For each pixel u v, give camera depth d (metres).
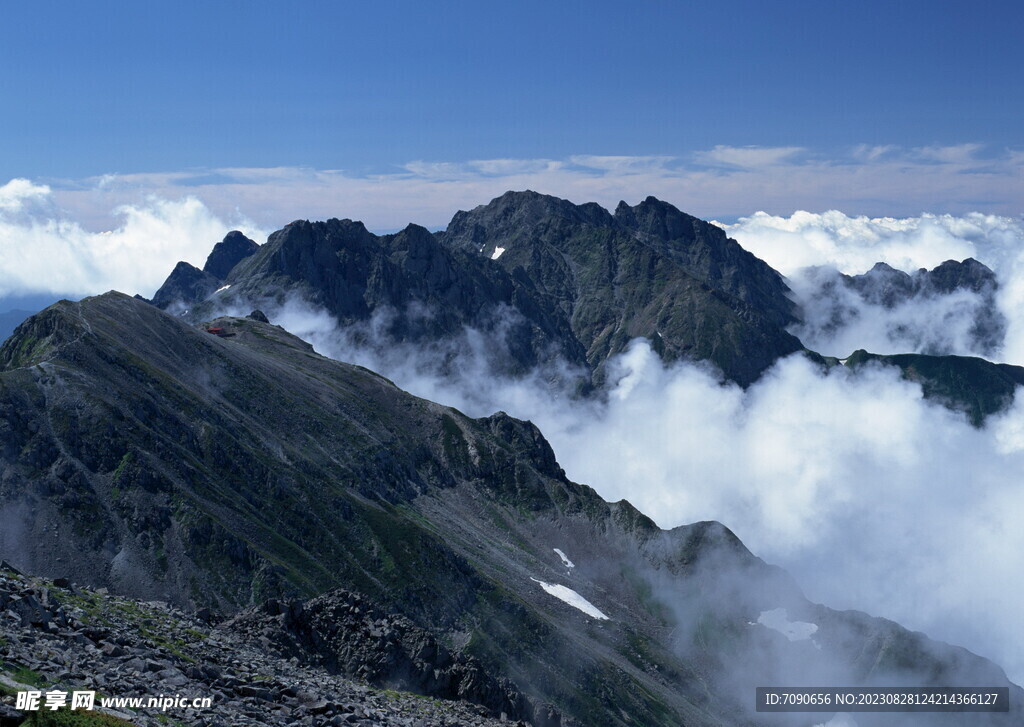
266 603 110.94
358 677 107.44
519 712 126.06
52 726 45.91
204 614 102.50
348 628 114.56
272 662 82.62
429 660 117.69
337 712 66.12
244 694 64.31
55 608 65.31
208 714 56.12
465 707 100.00
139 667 60.50
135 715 51.19
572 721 134.62
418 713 83.12
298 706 65.31
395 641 115.19
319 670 94.62
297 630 111.00
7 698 46.78
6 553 180.88
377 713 72.19
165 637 74.69
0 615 60.16
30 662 53.38
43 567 181.12
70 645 60.50
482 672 121.31
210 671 66.88
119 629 70.00
